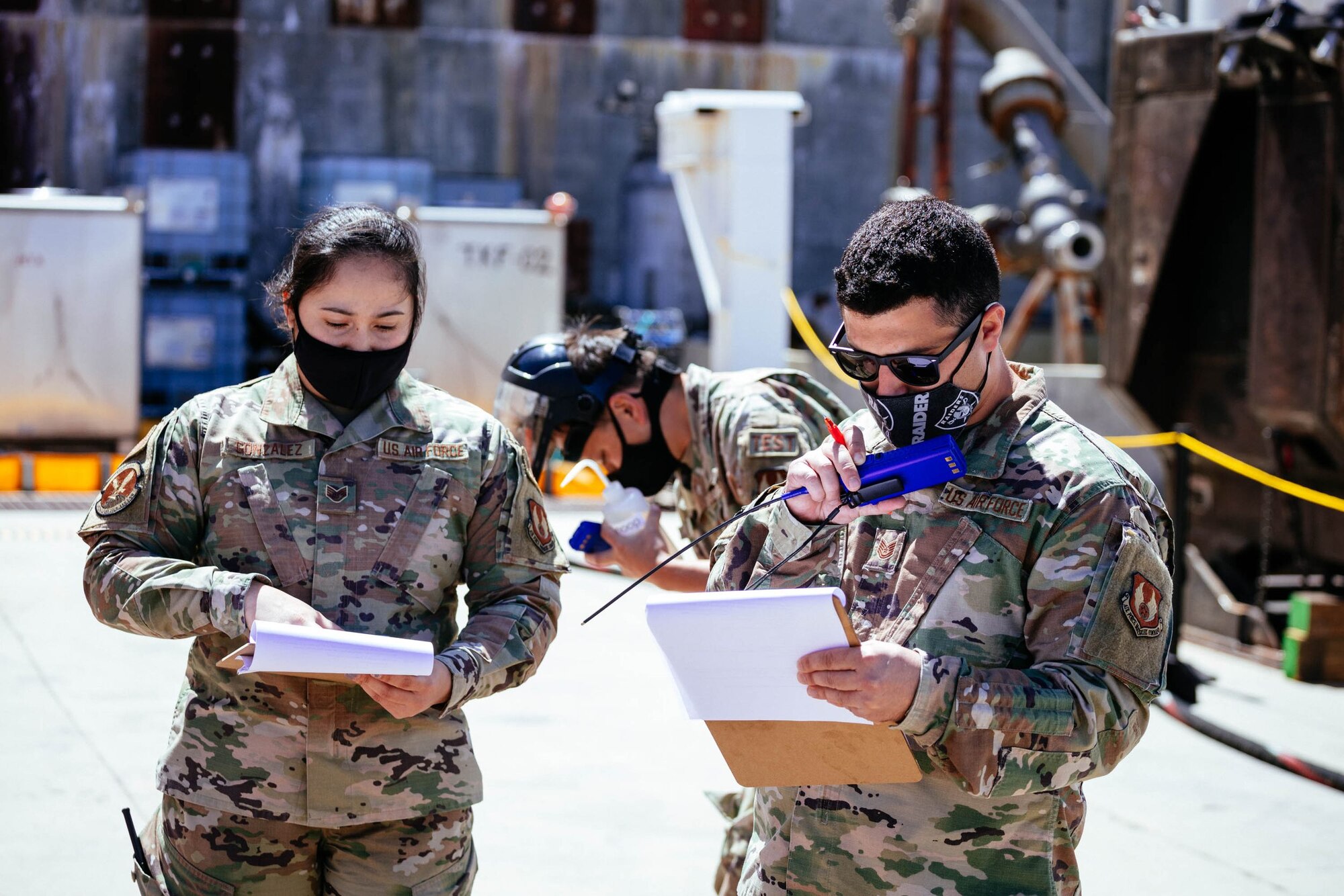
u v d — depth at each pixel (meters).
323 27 36.03
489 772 8.08
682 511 5.34
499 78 37.06
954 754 2.92
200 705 3.53
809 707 2.91
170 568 3.40
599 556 5.20
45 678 9.86
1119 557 3.01
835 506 3.15
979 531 3.13
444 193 34.19
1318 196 10.81
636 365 5.12
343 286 3.39
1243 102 11.71
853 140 39.09
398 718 3.29
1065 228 21.84
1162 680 3.07
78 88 34.62
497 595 3.70
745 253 18.09
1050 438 3.18
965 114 39.84
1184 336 12.42
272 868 3.51
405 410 3.64
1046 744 2.91
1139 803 7.92
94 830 6.98
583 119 37.59
